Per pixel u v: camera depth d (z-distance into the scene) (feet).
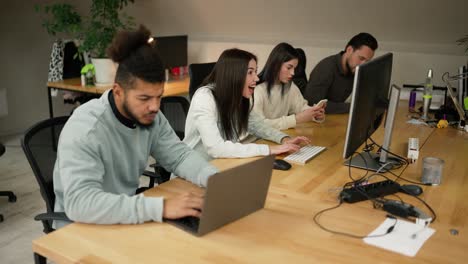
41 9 16.35
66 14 14.39
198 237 4.14
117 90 4.55
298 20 13.65
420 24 12.05
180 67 14.83
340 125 8.70
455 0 11.10
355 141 5.65
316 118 8.82
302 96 9.91
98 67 12.72
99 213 4.25
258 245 4.04
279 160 6.23
